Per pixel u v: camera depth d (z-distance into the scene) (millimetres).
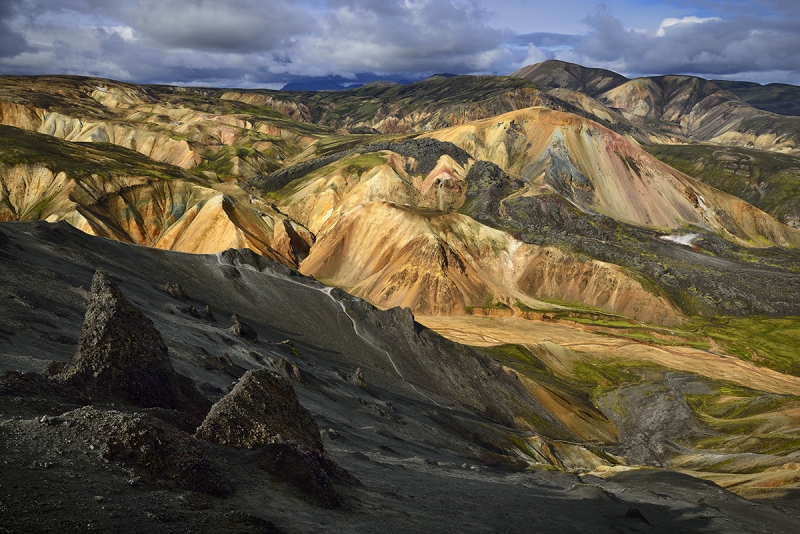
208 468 13125
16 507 9039
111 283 19469
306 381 47031
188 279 71000
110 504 10203
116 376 18250
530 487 36969
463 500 23609
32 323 31047
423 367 78688
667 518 34062
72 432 12539
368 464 26453
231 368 39562
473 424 63094
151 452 12422
